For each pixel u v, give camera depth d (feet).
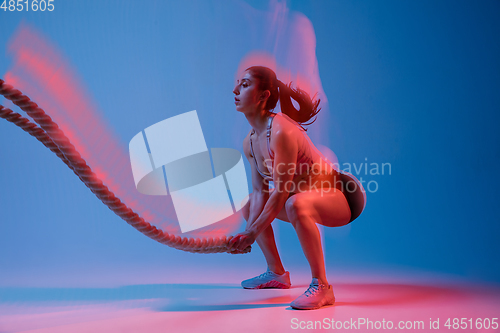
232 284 7.44
